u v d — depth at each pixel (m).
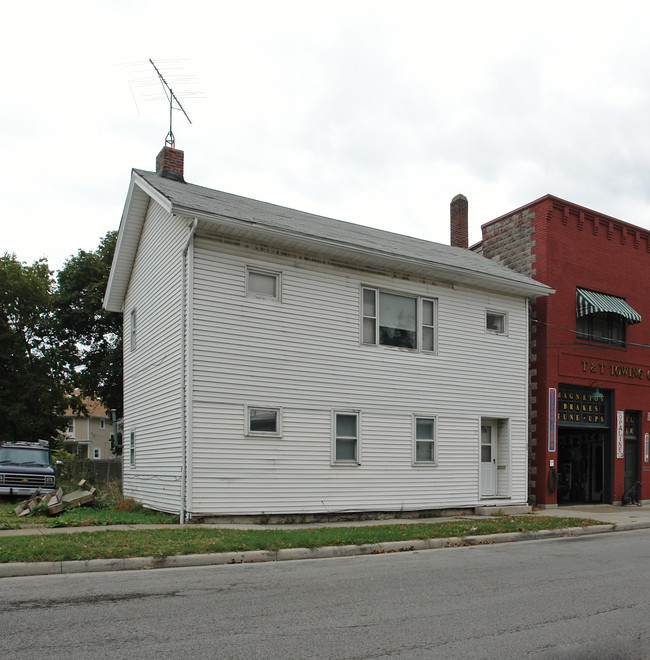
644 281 24.16
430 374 17.66
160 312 16.23
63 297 32.31
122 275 19.94
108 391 33.19
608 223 23.14
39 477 20.06
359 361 16.34
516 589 8.22
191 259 14.16
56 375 32.91
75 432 60.75
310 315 15.66
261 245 15.12
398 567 9.77
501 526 14.55
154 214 17.36
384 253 16.25
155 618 6.42
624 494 22.09
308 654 5.38
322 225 18.38
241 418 14.39
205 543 10.45
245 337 14.65
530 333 21.45
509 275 19.42
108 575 8.71
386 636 5.95
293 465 14.97
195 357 13.96
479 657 5.43
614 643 5.95
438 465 17.52
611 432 22.45
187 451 13.71
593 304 21.11
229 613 6.68
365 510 15.98
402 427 16.94
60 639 5.66
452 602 7.40
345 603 7.23
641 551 12.02
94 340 33.31
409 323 17.58
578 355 21.64
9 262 32.44
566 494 23.47
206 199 15.82
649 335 24.06
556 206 21.70
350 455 16.05
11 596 7.33
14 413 30.14
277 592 7.75
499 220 23.75
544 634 6.16
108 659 5.14
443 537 12.76
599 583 8.74
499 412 19.08
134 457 18.12
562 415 21.30
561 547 12.55
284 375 15.09
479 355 18.83
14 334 31.30
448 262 17.98
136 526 12.74
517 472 19.31
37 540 10.19
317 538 11.47
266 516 14.42
